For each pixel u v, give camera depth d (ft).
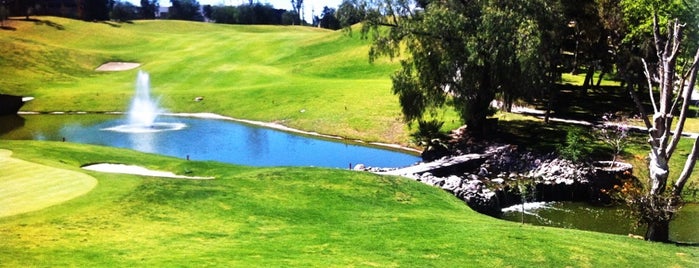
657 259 56.65
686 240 78.23
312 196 79.00
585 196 105.50
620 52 157.58
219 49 339.16
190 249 51.83
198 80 267.18
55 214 59.31
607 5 156.87
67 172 79.30
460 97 136.46
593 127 142.20
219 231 59.41
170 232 57.41
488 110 146.10
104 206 63.41
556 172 110.42
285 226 63.62
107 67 314.14
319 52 308.60
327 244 56.49
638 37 151.64
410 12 140.87
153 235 55.83
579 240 62.28
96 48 359.66
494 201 97.50
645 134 134.10
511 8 130.31
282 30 518.78
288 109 201.98
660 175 64.34
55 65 294.05
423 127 139.95
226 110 216.33
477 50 127.44
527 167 117.29
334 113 186.09
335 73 268.41
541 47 128.57
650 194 65.16
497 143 129.90
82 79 284.00
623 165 111.14
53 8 511.40
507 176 113.60
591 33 162.71
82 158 103.91
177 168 102.53
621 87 196.65
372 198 81.46
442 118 164.35
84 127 188.96
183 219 62.59
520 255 55.36
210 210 67.00
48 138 167.53
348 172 93.66
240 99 223.92
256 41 350.64
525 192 99.35
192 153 146.20
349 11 140.26
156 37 396.98
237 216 65.82
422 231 63.05
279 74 263.70
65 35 371.97
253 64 301.43
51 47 314.76
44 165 83.87
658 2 136.67
